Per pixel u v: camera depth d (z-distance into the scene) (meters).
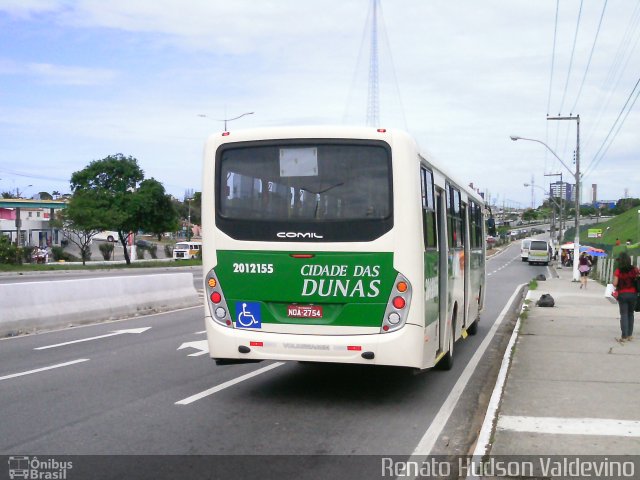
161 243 101.69
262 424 7.45
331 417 7.84
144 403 8.32
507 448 6.38
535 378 9.77
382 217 7.95
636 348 12.80
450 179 10.96
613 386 9.21
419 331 7.93
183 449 6.47
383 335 7.91
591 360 11.38
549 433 6.90
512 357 11.65
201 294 24.95
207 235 8.48
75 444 6.59
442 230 10.05
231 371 10.52
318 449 6.57
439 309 9.66
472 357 12.73
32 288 15.18
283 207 8.20
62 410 7.93
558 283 39.09
